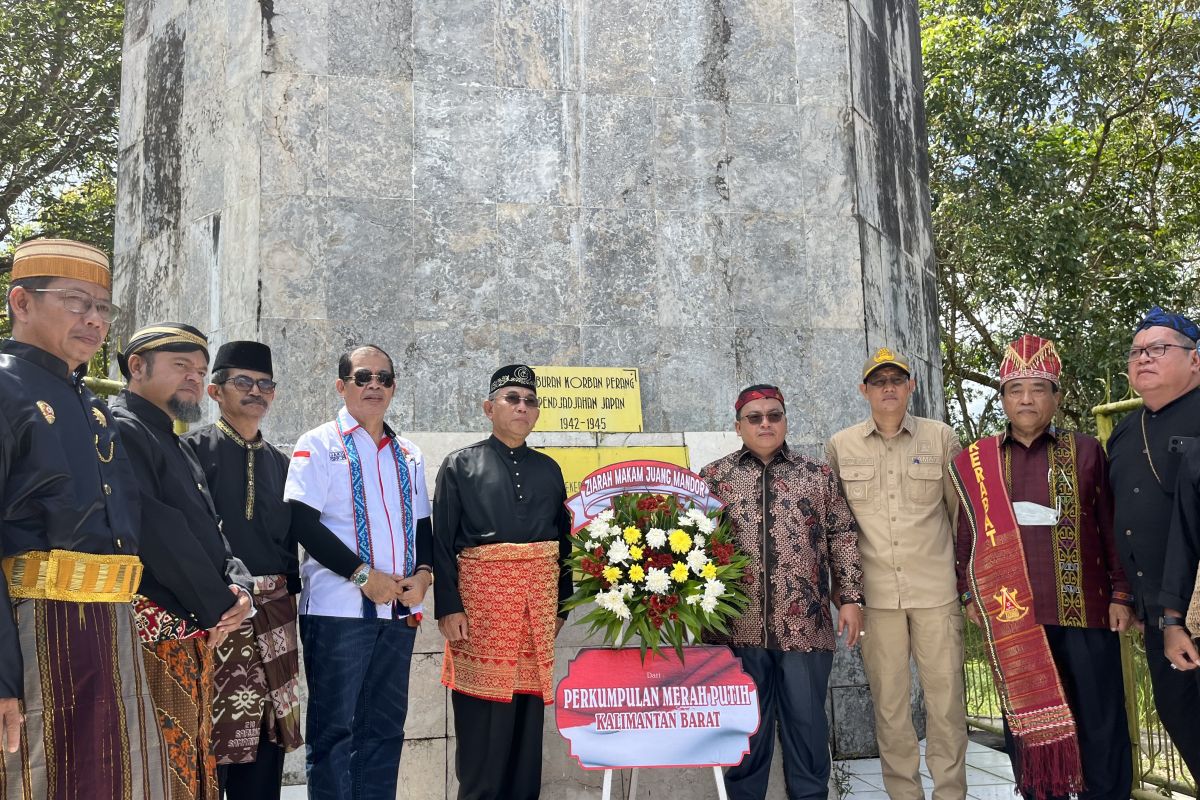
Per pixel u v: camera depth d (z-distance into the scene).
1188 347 3.63
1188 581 3.34
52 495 2.38
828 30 5.75
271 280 4.91
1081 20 12.62
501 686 3.55
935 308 6.97
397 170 5.12
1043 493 3.88
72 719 2.35
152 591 2.80
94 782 2.36
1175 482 3.54
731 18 5.62
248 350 3.57
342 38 5.14
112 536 2.49
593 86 5.40
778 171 5.55
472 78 5.27
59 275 2.50
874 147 6.03
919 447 4.16
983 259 11.98
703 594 3.63
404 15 5.24
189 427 5.28
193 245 5.49
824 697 3.87
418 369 5.00
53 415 2.43
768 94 5.61
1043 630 3.76
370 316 4.99
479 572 3.64
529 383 3.84
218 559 2.96
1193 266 13.03
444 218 5.14
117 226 6.40
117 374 6.12
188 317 5.49
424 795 4.20
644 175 5.39
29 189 13.00
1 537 2.30
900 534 4.04
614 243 5.30
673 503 3.87
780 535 3.93
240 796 3.31
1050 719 3.67
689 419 5.24
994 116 13.04
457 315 5.08
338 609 3.50
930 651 3.96
